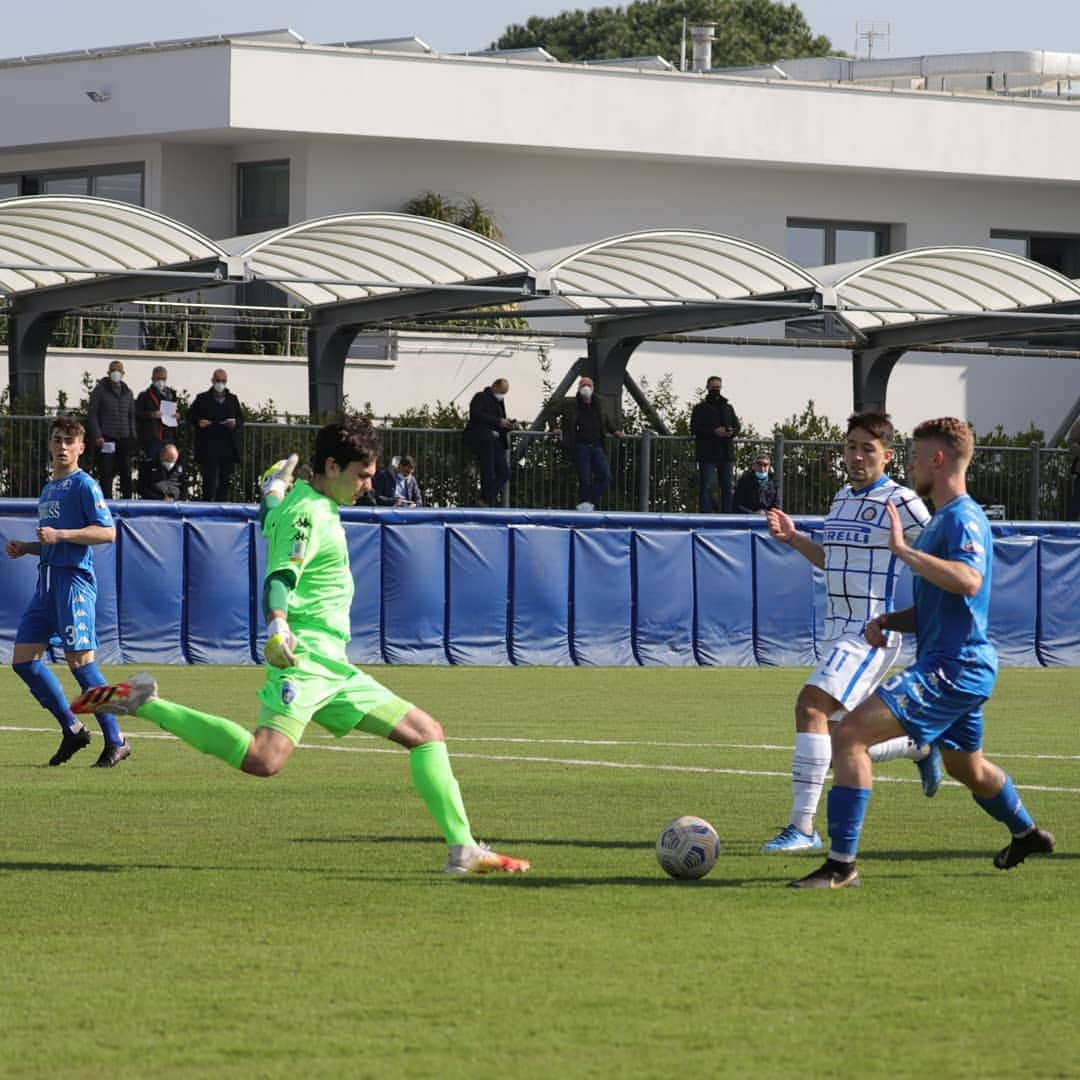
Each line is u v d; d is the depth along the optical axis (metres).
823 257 144.88
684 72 135.50
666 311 94.19
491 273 85.75
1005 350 120.56
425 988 20.44
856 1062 17.67
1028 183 148.62
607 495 91.62
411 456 88.00
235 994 20.14
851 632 30.42
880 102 141.38
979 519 26.48
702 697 62.12
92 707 26.27
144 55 125.81
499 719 53.75
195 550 72.25
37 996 20.03
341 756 43.84
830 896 26.17
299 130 124.19
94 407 83.69
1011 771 42.38
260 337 124.56
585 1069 17.38
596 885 26.80
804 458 95.00
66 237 81.06
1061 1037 18.58
